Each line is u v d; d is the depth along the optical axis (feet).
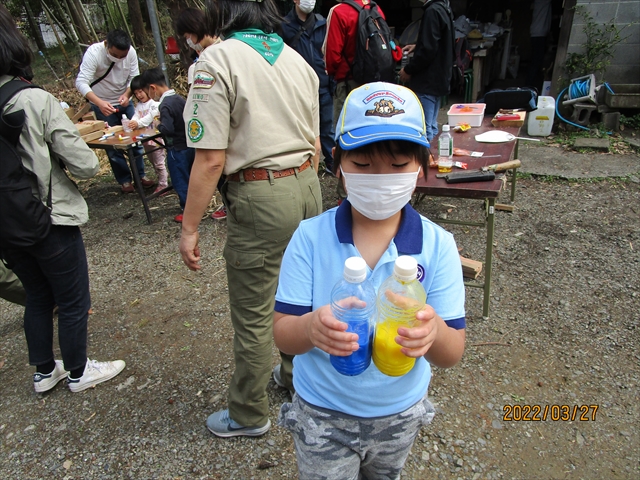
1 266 8.32
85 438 7.25
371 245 3.70
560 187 15.37
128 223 15.12
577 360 8.27
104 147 13.82
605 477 6.25
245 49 5.30
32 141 6.11
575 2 19.75
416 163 3.45
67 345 7.68
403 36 23.43
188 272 12.00
